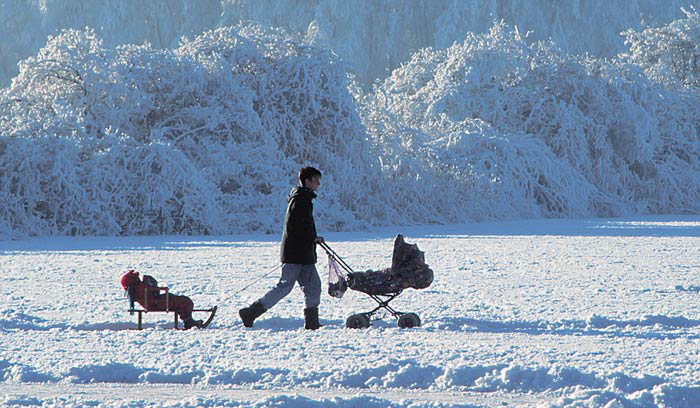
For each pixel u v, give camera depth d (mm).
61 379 22656
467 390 21391
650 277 50500
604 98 172250
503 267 57188
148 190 110375
